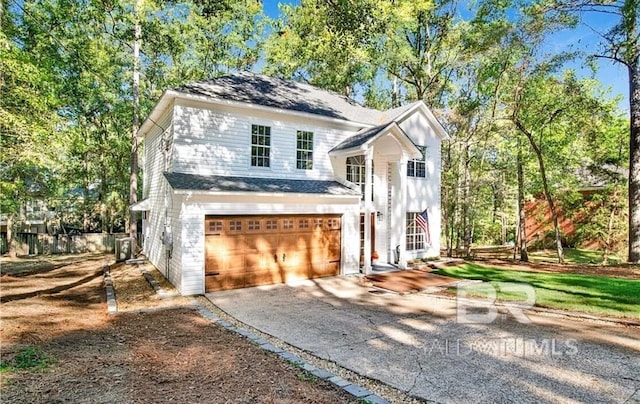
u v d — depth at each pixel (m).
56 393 4.44
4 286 12.07
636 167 15.34
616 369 5.38
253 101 13.06
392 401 4.50
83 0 18.16
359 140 13.70
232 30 25.05
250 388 4.68
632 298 9.48
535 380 5.05
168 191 12.52
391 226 16.08
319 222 13.02
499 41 15.34
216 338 6.78
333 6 10.16
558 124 17.83
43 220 26.38
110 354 5.84
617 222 20.81
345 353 6.16
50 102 13.03
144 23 19.66
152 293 10.68
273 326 7.73
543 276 12.98
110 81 22.55
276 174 13.52
